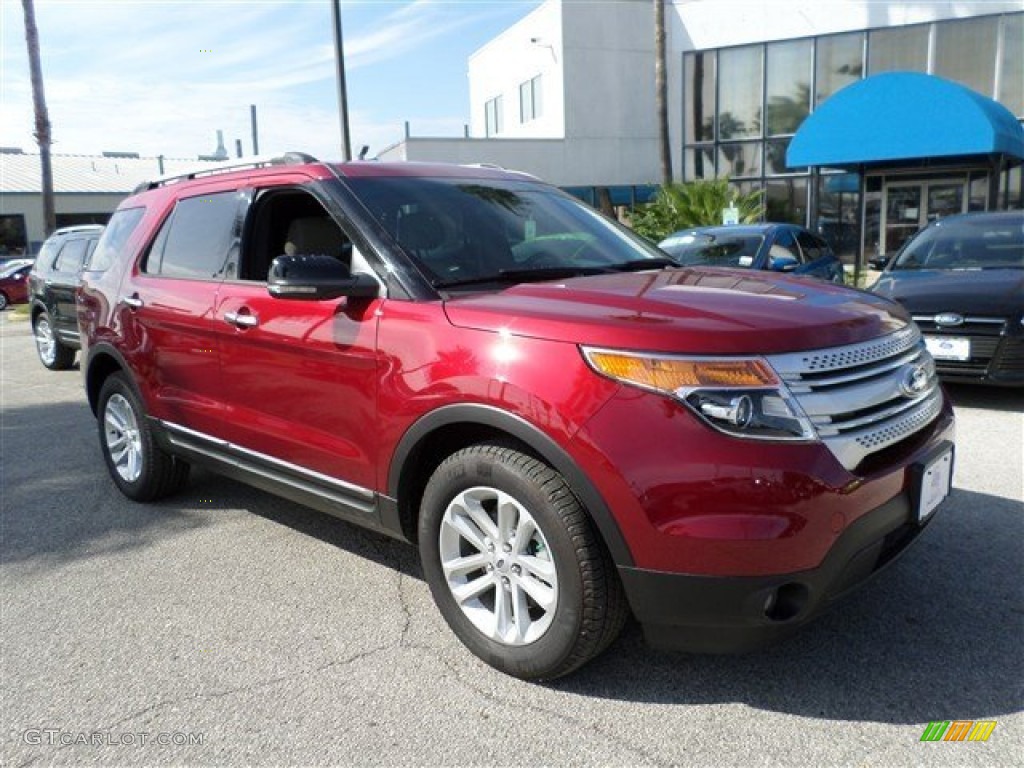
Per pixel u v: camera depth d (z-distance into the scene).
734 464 2.37
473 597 3.00
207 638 3.28
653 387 2.44
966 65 20.89
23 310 23.31
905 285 6.96
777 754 2.46
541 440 2.58
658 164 26.31
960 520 4.15
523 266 3.50
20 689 2.96
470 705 2.76
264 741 2.61
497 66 31.33
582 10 25.22
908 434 2.76
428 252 3.32
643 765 2.44
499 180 4.16
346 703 2.80
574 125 25.53
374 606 3.52
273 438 3.67
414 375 2.95
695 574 2.41
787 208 23.48
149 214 4.79
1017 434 5.71
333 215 3.49
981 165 18.34
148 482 4.80
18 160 43.03
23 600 3.69
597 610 2.61
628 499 2.44
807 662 2.94
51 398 8.86
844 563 2.47
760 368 2.44
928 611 3.26
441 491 2.95
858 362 2.64
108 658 3.15
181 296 4.19
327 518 4.63
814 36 22.45
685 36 24.44
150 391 4.51
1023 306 6.21
